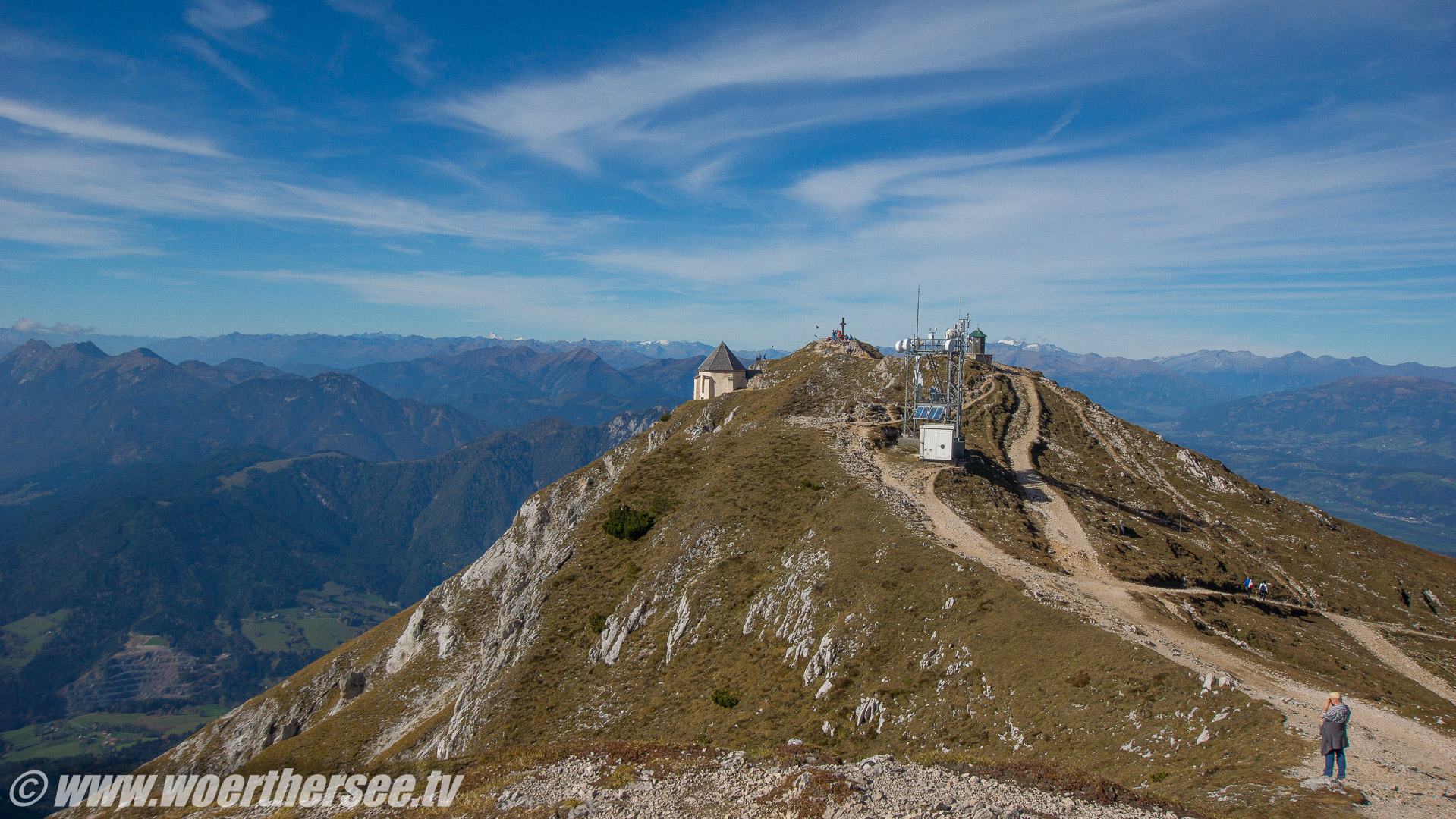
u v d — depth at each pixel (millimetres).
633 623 72750
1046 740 38938
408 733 85938
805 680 54375
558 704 66250
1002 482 90750
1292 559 87500
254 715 113312
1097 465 105500
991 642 48656
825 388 130875
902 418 112500
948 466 87938
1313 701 37781
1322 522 99125
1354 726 34250
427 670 102312
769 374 162375
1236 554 85562
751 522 78688
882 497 75375
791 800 26141
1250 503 101500
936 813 24109
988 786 26469
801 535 73312
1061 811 24375
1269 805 26281
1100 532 76625
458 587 118062
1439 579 86188
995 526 71250
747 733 51094
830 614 59312
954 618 52969
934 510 74125
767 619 64188
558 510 123250
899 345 98125
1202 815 24719
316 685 115062
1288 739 32125
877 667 52000
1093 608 52625
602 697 64750
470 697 80938
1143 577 64375
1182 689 38250
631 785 29734
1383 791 26688
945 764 28984
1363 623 71875
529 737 62531
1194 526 91562
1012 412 121688
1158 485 103250
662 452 107562
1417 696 51094
